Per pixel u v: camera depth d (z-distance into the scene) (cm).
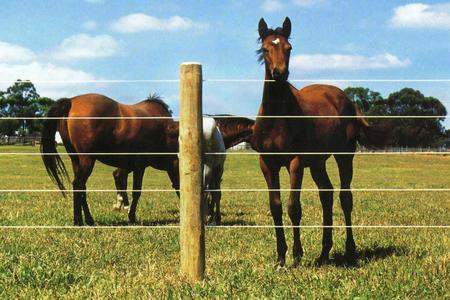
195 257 509
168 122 1139
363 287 498
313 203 1426
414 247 737
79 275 536
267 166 629
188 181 500
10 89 7012
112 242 769
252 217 1158
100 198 1574
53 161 998
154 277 536
